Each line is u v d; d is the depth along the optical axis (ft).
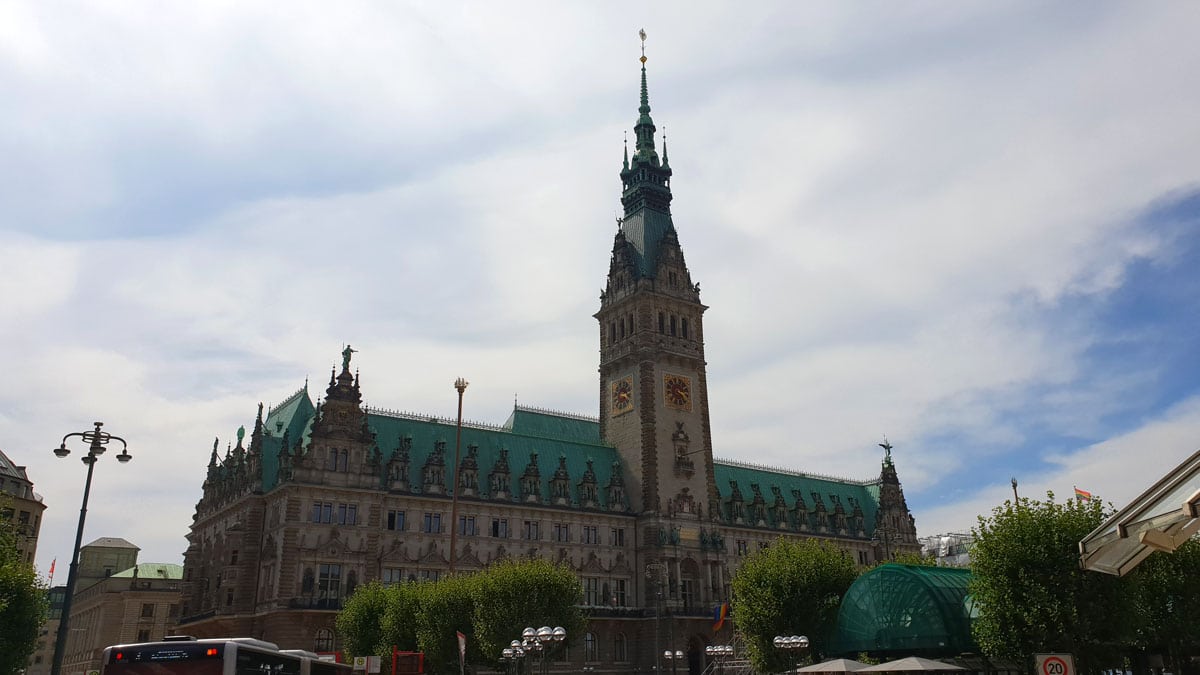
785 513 525.34
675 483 450.71
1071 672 125.70
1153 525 103.40
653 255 490.08
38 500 551.59
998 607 201.36
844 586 293.02
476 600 284.41
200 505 438.40
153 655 126.00
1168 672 241.76
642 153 513.86
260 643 142.41
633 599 432.25
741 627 300.61
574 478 446.60
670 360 469.57
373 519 369.50
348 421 376.27
